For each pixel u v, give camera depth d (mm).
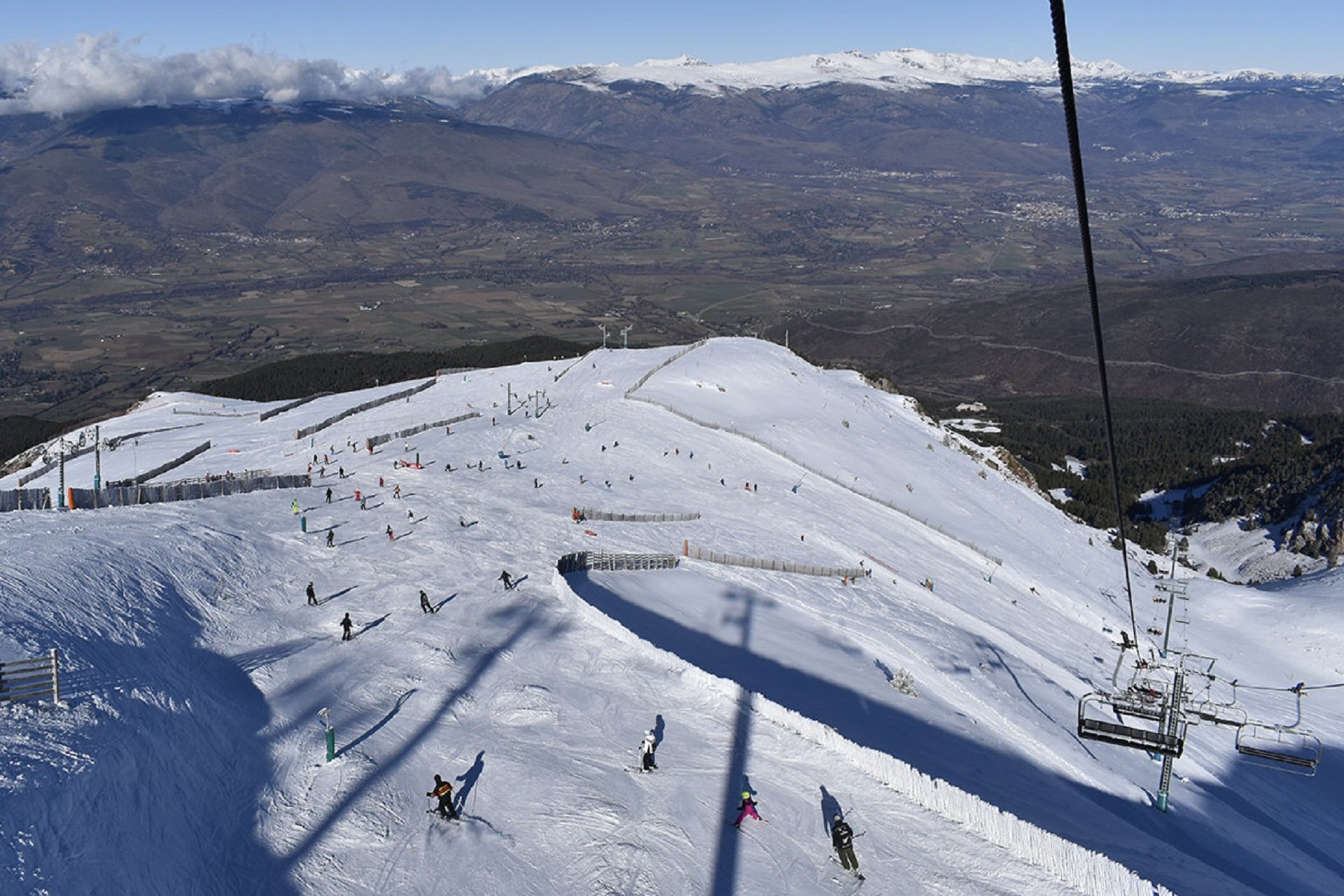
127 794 29484
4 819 26219
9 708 31922
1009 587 90875
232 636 45062
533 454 97188
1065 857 31016
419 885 28547
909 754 40594
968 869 31125
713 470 99375
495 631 48188
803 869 30531
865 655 55531
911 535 95375
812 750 37812
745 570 69250
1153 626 95875
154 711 34562
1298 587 113500
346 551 59906
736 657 49906
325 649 44969
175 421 135250
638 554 65375
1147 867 34094
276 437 108938
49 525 55281
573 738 37531
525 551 63312
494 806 32719
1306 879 40625
